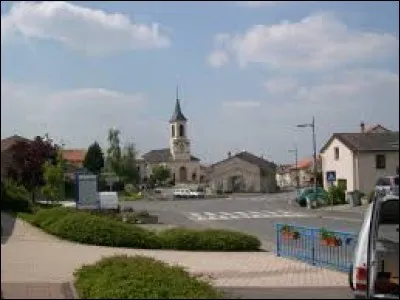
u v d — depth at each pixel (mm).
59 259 16938
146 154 156375
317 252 17328
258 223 38281
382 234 9594
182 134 153000
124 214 37531
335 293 12383
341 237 16156
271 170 132500
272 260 18500
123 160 110875
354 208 49969
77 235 22062
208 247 21375
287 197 83750
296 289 12977
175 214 48438
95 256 18016
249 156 131250
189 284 10867
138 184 120188
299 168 142875
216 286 12875
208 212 50969
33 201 40125
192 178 152375
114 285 10430
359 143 62062
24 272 14172
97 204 35500
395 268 9438
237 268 16516
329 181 53531
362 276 9469
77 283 11828
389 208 9617
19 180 41750
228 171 128250
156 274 11102
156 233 22328
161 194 94562
